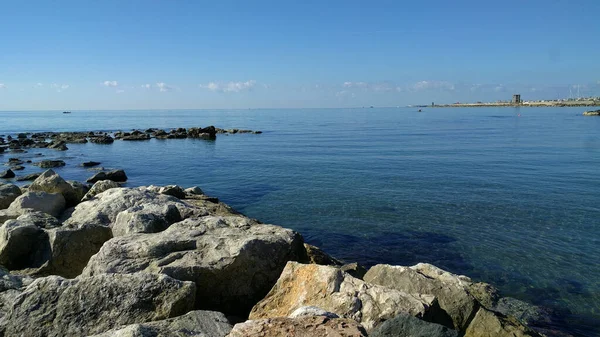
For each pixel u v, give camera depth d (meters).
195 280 8.55
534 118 120.50
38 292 6.74
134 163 41.31
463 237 17.16
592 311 11.24
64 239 10.69
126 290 6.88
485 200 22.98
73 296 6.73
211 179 31.67
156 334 5.72
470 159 39.22
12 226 11.04
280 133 82.81
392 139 63.62
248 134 80.75
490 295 11.62
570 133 67.69
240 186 28.55
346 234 17.80
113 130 98.12
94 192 18.77
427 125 102.50
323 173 32.84
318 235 17.73
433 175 30.92
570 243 16.25
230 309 8.98
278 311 7.85
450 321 8.28
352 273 11.27
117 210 13.45
